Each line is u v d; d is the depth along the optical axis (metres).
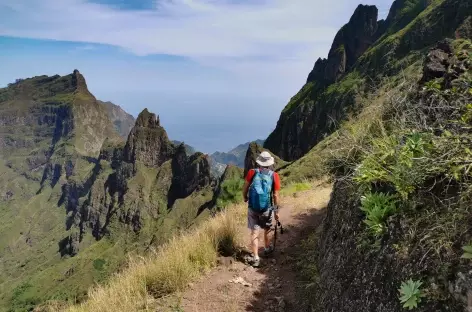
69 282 94.94
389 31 163.12
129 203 179.25
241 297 5.52
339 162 5.43
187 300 5.55
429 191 3.08
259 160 6.56
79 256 150.88
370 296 3.25
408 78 4.83
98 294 6.16
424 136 3.21
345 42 185.38
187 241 7.66
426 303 2.53
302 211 10.27
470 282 2.28
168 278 6.02
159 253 7.34
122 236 166.25
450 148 2.90
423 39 117.06
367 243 3.65
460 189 2.70
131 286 5.96
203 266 6.53
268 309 5.12
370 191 3.88
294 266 6.35
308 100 170.75
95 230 191.00
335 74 175.50
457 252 2.50
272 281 5.92
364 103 5.62
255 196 6.43
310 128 154.62
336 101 136.38
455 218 2.64
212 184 163.38
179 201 160.62
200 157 182.62
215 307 5.28
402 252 2.97
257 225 6.58
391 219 3.33
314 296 4.84
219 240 7.40
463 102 3.21
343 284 3.95
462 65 4.01
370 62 136.62
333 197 6.06
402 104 4.42
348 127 5.19
